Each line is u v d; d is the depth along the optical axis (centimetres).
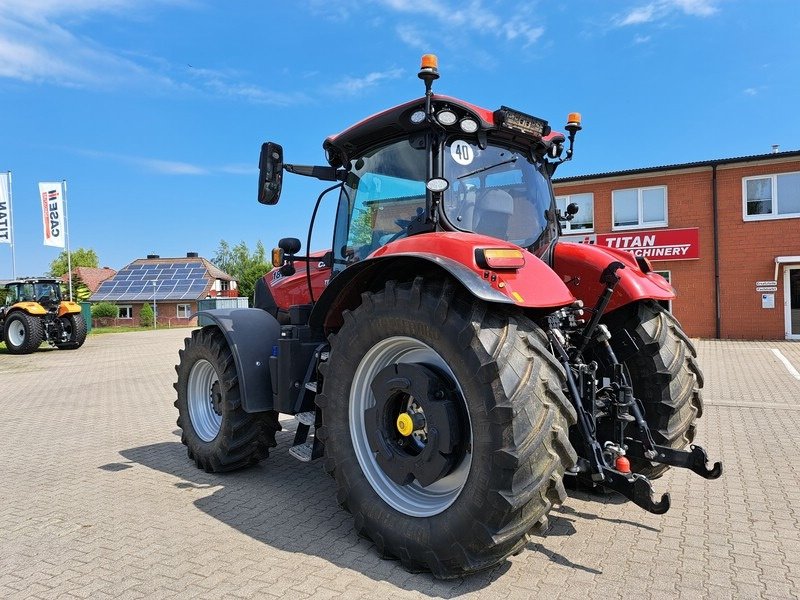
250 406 434
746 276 1673
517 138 381
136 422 710
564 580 284
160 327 4806
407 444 318
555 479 265
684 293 1741
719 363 1159
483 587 279
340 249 422
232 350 441
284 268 483
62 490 444
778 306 1644
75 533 358
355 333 324
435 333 285
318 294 473
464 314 280
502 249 286
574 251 394
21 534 359
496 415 261
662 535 337
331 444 334
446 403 291
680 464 330
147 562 315
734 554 311
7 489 450
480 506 264
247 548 330
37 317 1819
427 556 286
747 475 446
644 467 380
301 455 380
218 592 280
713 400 761
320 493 429
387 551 310
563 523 356
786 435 568
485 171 366
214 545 335
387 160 378
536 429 263
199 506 403
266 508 397
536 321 326
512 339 276
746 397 784
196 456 492
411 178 359
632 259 406
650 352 369
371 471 323
